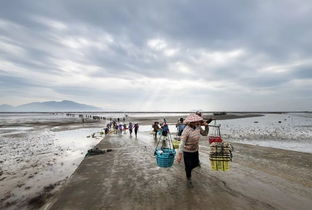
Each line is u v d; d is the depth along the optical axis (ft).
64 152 40.75
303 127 101.19
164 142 36.78
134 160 26.30
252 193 14.52
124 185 16.67
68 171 26.58
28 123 152.87
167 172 20.27
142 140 49.34
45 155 37.99
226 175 18.75
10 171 27.25
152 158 27.58
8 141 58.44
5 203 16.93
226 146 16.03
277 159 25.22
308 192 14.65
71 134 78.02
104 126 123.95
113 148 36.42
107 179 18.31
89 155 30.25
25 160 33.96
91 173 20.33
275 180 17.25
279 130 84.74
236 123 137.08
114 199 13.91
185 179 17.95
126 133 73.87
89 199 13.97
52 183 21.88
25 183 22.04
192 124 15.43
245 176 18.42
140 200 13.66
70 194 14.89
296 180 17.26
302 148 42.42
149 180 17.85
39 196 18.17
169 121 170.60
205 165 22.54
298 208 12.25
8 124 140.56
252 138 59.36
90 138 64.69
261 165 22.22
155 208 12.48
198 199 13.62
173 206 12.71
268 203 12.91
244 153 29.04
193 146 15.64
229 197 13.87
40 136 71.26
